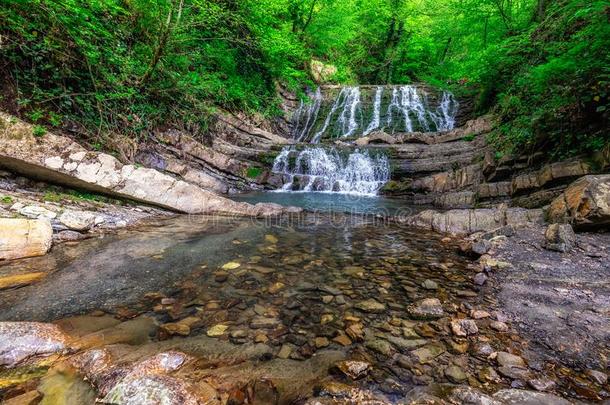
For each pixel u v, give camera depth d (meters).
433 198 8.73
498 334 2.50
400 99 18.08
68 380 1.83
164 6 8.23
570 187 4.99
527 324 2.64
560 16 8.46
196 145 9.63
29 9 5.83
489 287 3.39
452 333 2.52
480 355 2.24
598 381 1.96
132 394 1.63
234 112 12.76
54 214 4.53
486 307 2.95
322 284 3.47
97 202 5.63
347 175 11.06
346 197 9.45
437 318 2.76
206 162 9.69
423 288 3.39
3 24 5.54
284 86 17.81
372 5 22.17
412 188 9.66
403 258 4.36
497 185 7.39
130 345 2.26
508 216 5.58
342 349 2.31
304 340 2.42
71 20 6.34
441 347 2.34
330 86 19.70
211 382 1.88
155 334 2.43
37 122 5.90
